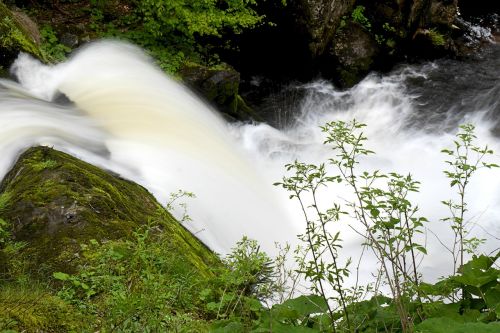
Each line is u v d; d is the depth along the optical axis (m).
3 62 8.05
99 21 10.26
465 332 1.99
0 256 4.18
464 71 13.50
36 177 5.02
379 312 2.58
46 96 8.15
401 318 2.37
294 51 12.39
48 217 4.52
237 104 10.88
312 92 12.63
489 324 2.00
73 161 5.51
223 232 6.31
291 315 2.46
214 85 9.91
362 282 6.09
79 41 9.70
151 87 9.05
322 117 12.27
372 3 13.05
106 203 4.77
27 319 3.28
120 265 3.88
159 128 8.12
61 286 3.89
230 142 9.39
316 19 11.89
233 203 7.10
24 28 8.77
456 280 2.45
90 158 6.36
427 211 8.49
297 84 12.76
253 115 11.20
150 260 4.01
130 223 4.70
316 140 11.65
